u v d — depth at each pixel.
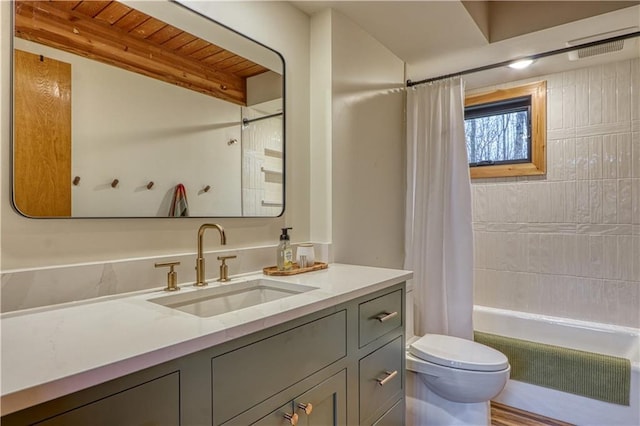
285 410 0.96
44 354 0.65
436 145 2.31
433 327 2.27
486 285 2.87
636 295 2.36
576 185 2.54
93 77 1.11
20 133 0.97
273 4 1.67
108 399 0.63
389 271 1.56
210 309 1.25
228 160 1.48
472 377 1.65
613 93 2.41
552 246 2.62
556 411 2.09
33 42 0.99
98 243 1.11
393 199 2.31
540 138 2.64
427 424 1.89
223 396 0.81
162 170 1.27
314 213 1.83
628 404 1.90
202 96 1.39
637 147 2.34
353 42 1.94
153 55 1.25
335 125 1.81
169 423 0.72
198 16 1.38
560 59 2.35
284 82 1.71
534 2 2.00
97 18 1.12
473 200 2.93
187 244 1.33
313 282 1.32
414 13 1.83
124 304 1.02
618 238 2.41
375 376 1.33
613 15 1.82
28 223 0.98
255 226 1.58
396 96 2.34
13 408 0.52
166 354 0.70
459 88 2.27
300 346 1.01
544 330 2.56
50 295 0.99
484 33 2.06
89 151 1.09
